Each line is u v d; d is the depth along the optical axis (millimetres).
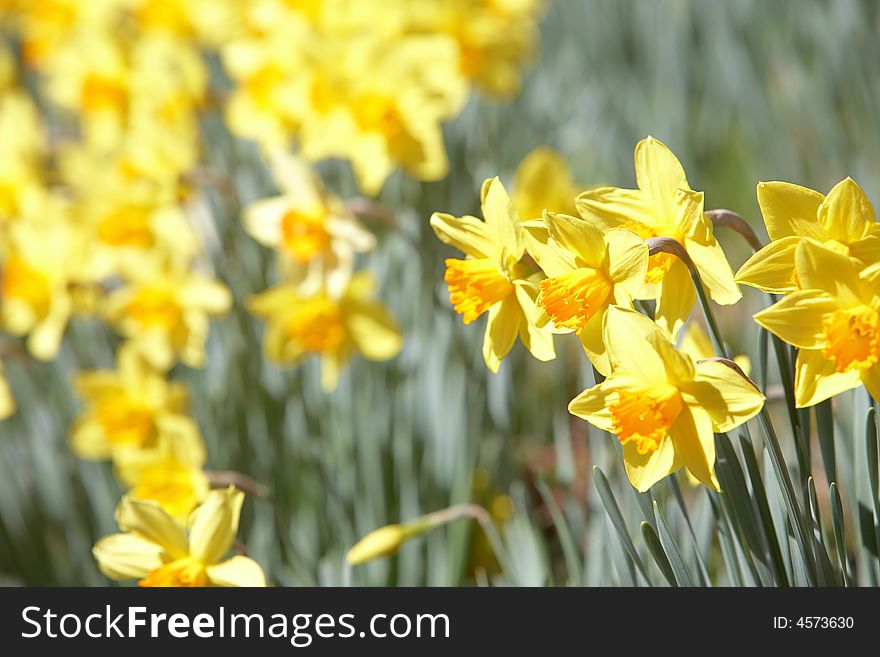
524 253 1880
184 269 3758
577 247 1657
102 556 2219
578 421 4285
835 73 4906
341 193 4234
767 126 4988
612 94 5641
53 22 5793
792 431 1689
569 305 1646
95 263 3902
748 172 5094
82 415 3578
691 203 1591
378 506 3312
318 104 3746
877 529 1707
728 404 1579
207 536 2191
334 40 3709
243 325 3854
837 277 1464
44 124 6270
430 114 3650
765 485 1983
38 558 3715
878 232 1510
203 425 3748
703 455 1616
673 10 5594
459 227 1914
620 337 1609
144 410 3549
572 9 6277
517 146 4848
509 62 4387
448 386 3271
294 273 3447
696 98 5793
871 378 1505
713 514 1882
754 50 5594
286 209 3398
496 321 1922
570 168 5500
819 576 1710
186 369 4059
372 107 3633
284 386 3660
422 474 3400
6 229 4270
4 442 4059
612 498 1786
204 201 4145
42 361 4215
